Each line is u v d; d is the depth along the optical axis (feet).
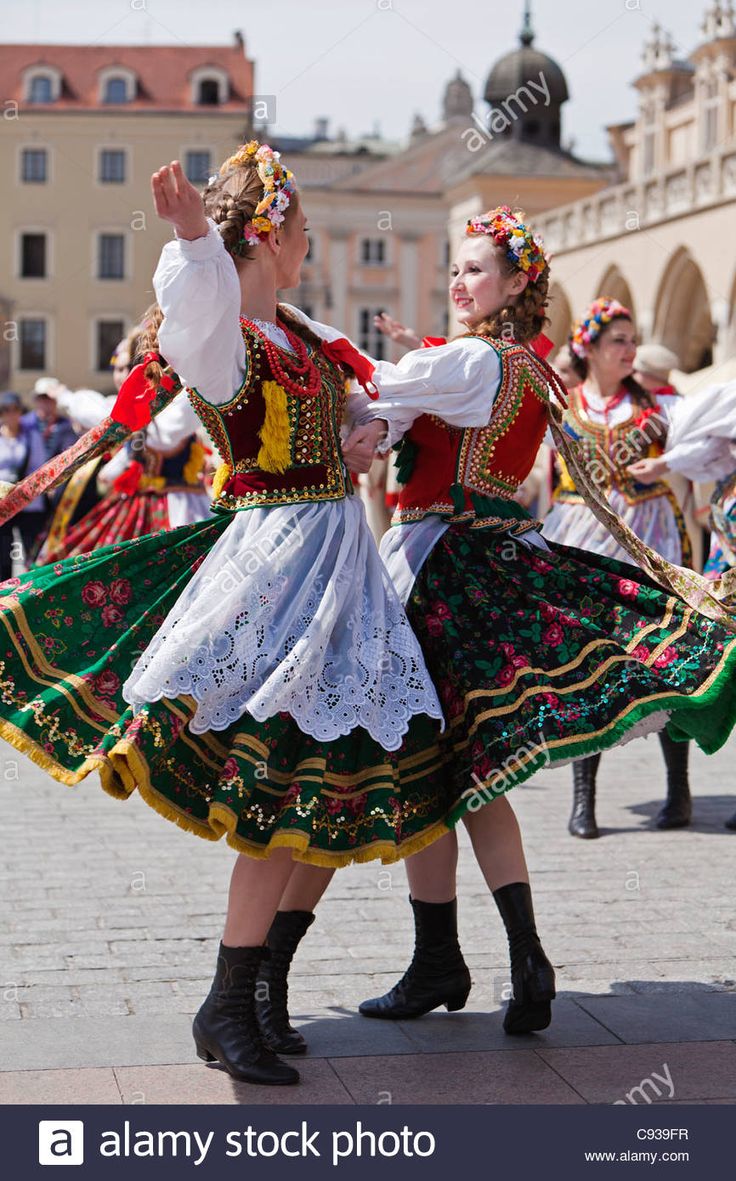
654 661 11.45
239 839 10.46
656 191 91.97
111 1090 10.63
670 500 19.83
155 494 24.22
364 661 10.85
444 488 11.98
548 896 15.65
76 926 14.57
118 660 10.85
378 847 10.59
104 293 189.57
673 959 13.56
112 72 190.29
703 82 128.77
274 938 11.47
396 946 13.98
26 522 42.37
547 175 131.13
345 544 11.00
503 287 12.40
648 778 22.36
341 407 11.46
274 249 11.12
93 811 19.99
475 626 11.50
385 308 195.11
